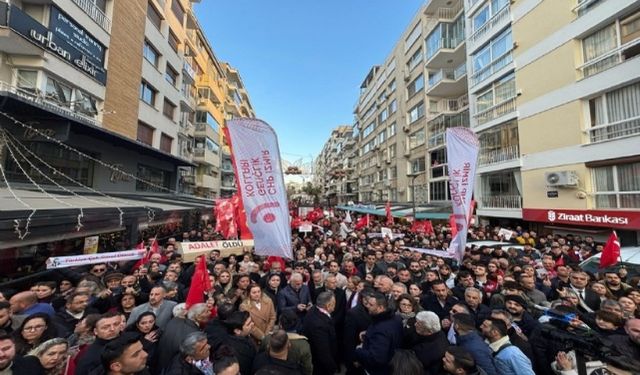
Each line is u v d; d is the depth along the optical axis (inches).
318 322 156.5
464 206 267.0
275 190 201.5
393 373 113.0
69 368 123.3
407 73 1298.0
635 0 429.4
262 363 121.4
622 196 453.4
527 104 609.9
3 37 373.1
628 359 104.3
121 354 97.7
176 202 604.7
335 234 579.2
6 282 252.4
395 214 948.0
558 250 349.1
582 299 199.9
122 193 594.9
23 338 124.3
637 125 434.0
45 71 435.8
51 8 438.9
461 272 223.9
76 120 419.2
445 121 985.5
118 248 357.4
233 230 395.5
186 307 155.3
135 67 660.7
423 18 1123.3
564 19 538.9
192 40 1136.2
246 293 184.9
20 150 399.2
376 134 1788.9
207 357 118.6
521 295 181.8
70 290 199.5
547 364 125.3
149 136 753.0
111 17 577.3
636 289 209.6
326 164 4188.0
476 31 768.9
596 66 493.4
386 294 192.1
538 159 583.2
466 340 126.1
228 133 204.4
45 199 299.7
